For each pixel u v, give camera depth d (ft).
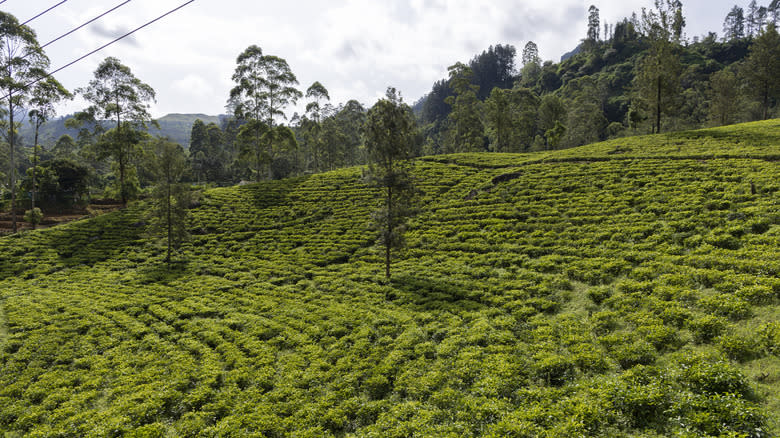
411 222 152.76
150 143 255.91
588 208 126.11
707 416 37.35
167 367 73.20
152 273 132.46
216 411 59.26
